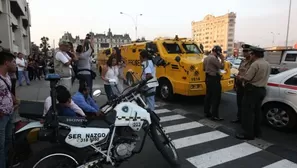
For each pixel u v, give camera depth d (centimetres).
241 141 481
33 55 1633
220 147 452
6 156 316
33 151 332
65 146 286
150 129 344
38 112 314
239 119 595
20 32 4116
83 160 293
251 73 464
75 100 348
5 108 293
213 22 8719
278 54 1462
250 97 477
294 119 520
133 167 368
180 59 744
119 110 307
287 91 521
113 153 306
